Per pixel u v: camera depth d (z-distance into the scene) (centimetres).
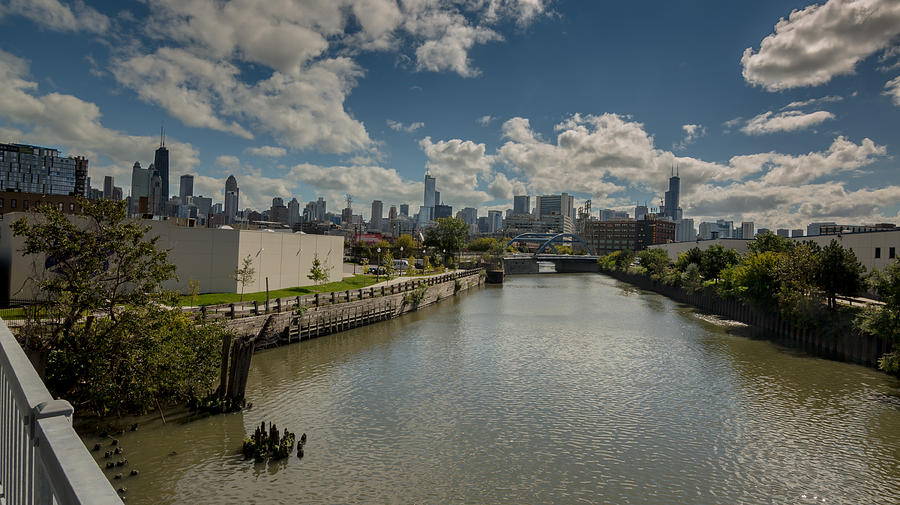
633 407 3644
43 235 2714
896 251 6544
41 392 445
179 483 2394
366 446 2902
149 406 3050
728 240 11925
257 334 4772
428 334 6091
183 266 5231
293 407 3438
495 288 12875
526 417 3419
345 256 16038
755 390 4053
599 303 9638
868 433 3209
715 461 2828
